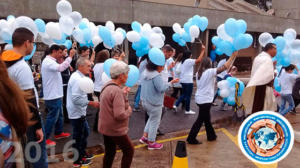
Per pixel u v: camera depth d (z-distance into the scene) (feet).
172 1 47.32
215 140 15.12
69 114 10.73
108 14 34.01
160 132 15.98
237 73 52.47
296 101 21.07
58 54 12.73
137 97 20.99
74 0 31.09
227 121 18.97
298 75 18.72
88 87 9.87
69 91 10.69
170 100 14.52
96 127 16.01
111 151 9.60
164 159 12.43
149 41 14.84
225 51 12.96
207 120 14.38
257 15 50.31
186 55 19.63
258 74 11.52
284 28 55.57
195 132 14.28
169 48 15.60
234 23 11.71
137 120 18.80
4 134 4.86
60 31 13.34
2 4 26.76
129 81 10.43
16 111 4.78
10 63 7.10
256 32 54.08
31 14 28.66
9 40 12.05
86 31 15.52
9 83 4.74
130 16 35.91
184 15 40.68
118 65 8.77
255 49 56.95
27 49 7.72
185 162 9.27
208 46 48.19
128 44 38.04
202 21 16.60
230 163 12.19
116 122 8.75
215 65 39.14
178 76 20.30
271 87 12.08
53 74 12.46
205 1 52.49
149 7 37.24
